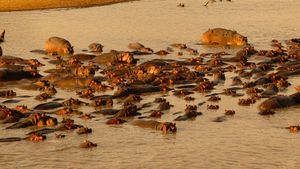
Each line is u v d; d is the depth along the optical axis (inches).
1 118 4773.6
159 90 5615.2
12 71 6112.2
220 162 4028.1
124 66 6476.4
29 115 4847.4
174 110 5059.1
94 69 6382.9
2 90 5693.9
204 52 7485.2
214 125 4726.9
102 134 4534.9
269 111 4977.9
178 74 5964.6
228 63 6766.7
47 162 4042.8
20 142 4367.6
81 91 5634.8
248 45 7834.6
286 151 4212.6
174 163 4015.8
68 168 3949.3
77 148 4271.7
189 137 4480.8
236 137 4480.8
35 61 6747.1
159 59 6830.7
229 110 4992.6
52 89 5639.8
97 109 5093.5
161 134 4537.4
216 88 5738.2
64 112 4950.8
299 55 6929.1
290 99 5182.1
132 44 7721.5
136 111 4955.7
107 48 7770.7
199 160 4065.0
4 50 7662.4
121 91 5442.9
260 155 4141.2
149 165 3986.2
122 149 4259.4
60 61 6870.1
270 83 5772.6
